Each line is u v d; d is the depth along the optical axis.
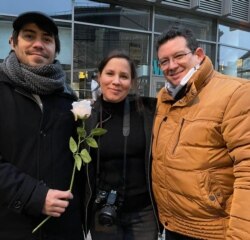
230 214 1.81
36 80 1.90
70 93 2.14
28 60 2.00
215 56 10.58
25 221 1.83
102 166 2.41
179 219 2.10
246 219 1.73
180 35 2.12
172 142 2.05
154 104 2.46
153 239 2.46
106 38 8.84
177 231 2.13
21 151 1.85
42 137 1.89
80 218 2.10
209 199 1.92
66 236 1.96
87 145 2.15
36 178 1.85
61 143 1.95
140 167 2.43
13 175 1.77
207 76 2.05
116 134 2.40
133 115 2.46
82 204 2.24
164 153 2.08
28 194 1.75
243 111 1.85
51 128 1.93
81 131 1.98
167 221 2.20
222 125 1.90
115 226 2.44
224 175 1.95
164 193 2.13
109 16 8.88
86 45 8.60
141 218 2.46
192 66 2.10
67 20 8.38
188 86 2.04
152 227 2.47
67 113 2.03
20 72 1.89
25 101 1.90
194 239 2.06
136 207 2.46
